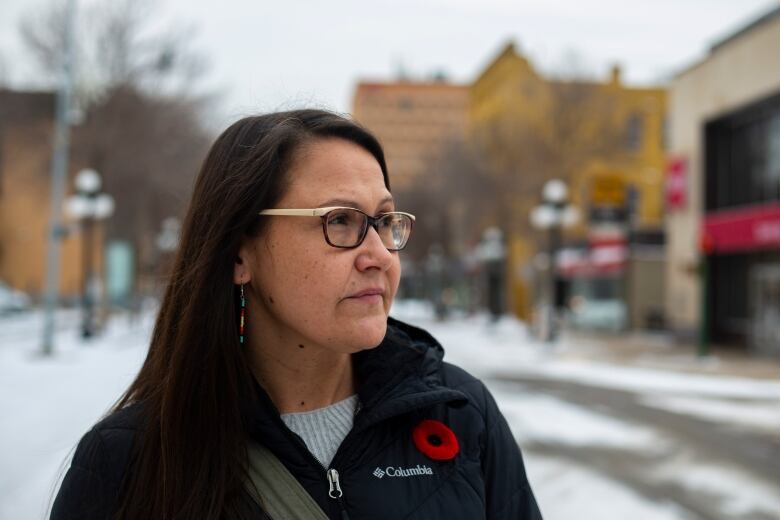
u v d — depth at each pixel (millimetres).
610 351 20219
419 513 1234
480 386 1502
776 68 18172
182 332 1237
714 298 21500
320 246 1216
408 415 1342
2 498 4691
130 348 17141
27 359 14773
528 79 37406
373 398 1285
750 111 19906
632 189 37688
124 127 22719
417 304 63500
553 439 8102
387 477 1253
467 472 1319
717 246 20500
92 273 21297
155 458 1220
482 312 40156
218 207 1263
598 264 28172
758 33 18828
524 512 1409
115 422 1279
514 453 1451
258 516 1179
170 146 23781
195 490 1172
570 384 13094
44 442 6422
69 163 24391
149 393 1313
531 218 30359
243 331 1332
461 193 32062
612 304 27812
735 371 15289
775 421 9414
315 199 1228
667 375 14570
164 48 23172
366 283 1230
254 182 1228
